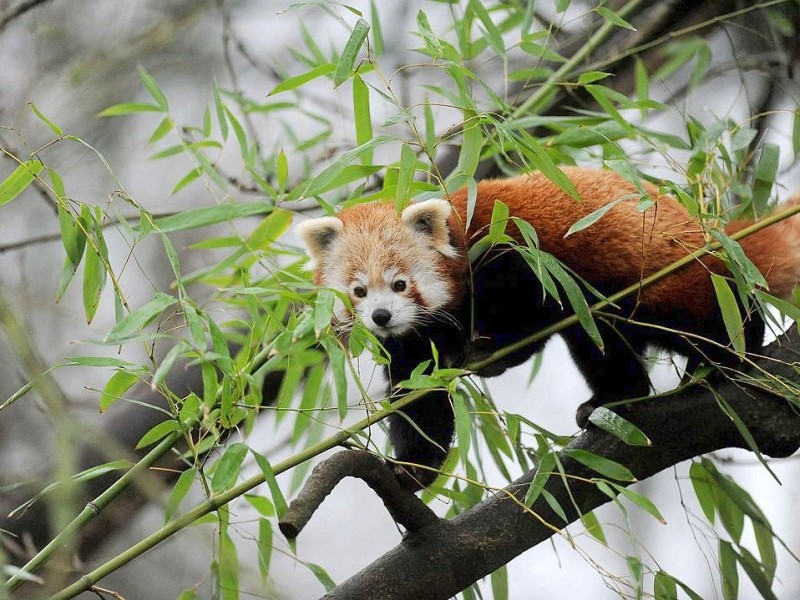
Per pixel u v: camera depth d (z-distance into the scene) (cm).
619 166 608
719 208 748
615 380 787
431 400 788
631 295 759
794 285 745
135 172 1446
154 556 1313
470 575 634
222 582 671
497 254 797
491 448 755
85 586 558
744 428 614
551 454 601
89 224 617
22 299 922
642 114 913
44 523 952
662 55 1099
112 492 580
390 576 625
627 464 673
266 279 779
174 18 1165
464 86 648
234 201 838
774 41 1107
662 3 1182
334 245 842
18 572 512
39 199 1307
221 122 852
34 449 1172
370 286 812
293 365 769
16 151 1027
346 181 743
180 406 766
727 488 735
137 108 845
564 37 1173
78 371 1300
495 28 775
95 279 616
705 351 742
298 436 780
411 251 821
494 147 798
